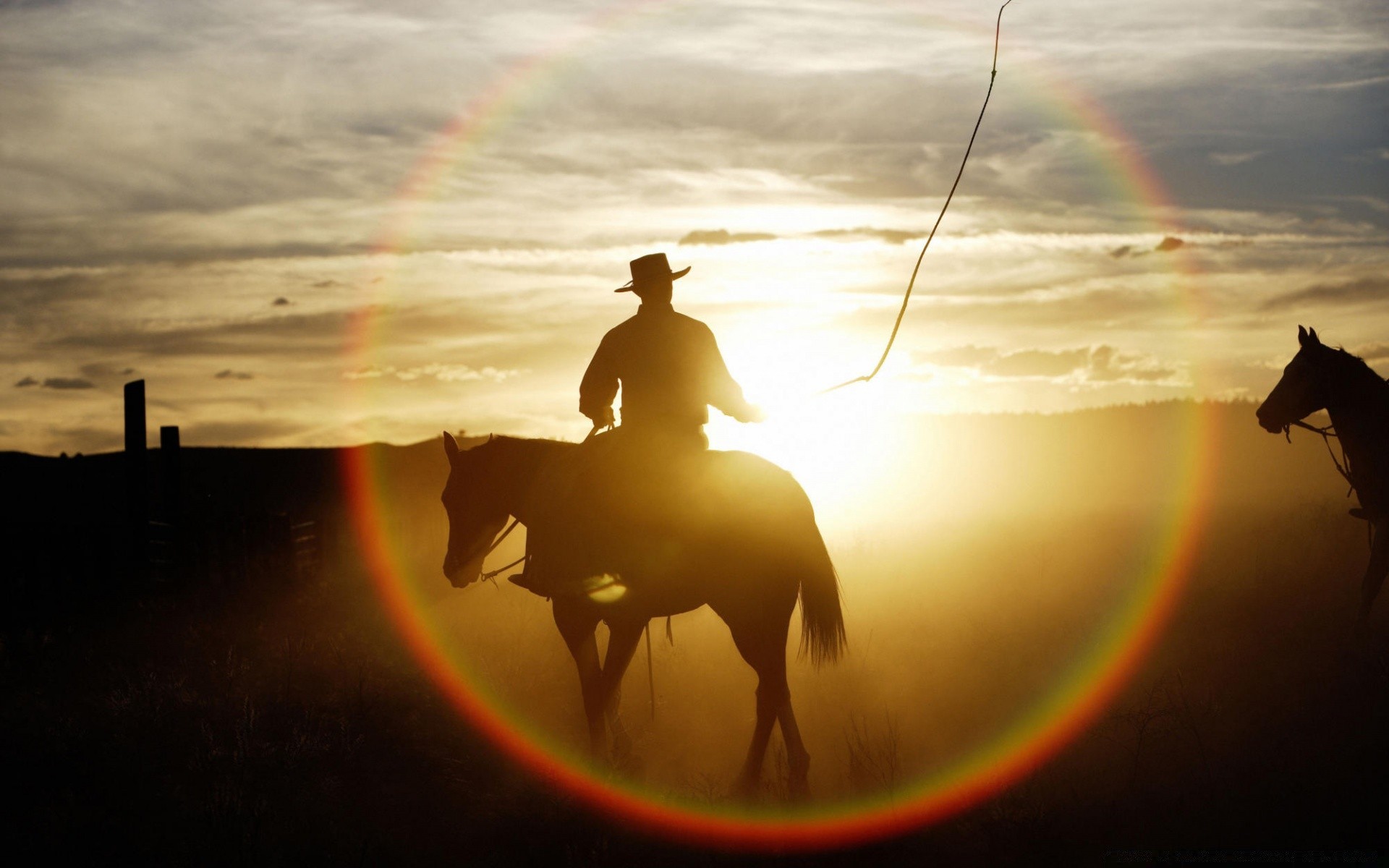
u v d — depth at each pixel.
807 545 6.52
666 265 6.97
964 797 5.86
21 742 7.26
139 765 6.83
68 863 5.55
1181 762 6.03
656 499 6.63
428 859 5.78
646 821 6.07
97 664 9.64
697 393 6.81
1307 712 6.54
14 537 12.30
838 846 5.56
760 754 6.30
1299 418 9.23
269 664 9.39
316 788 6.58
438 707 8.30
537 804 6.34
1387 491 8.63
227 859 5.47
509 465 7.92
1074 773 6.09
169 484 13.62
